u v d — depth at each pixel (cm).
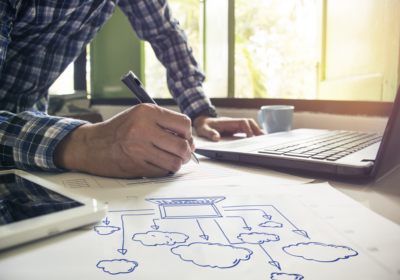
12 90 75
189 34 149
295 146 54
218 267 19
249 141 62
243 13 130
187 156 45
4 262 19
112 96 160
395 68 85
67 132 45
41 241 22
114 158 42
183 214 28
